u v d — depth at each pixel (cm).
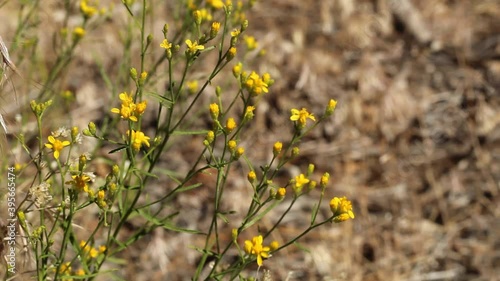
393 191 570
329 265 515
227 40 579
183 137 570
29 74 398
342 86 624
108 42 599
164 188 543
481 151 594
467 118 618
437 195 570
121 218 311
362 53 654
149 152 284
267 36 641
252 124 589
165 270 500
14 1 564
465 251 541
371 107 611
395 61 656
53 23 561
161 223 303
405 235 545
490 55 667
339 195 563
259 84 283
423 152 596
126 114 273
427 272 529
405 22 684
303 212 548
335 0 683
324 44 660
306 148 585
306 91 612
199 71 571
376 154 589
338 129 599
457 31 686
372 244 537
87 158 276
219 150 568
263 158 575
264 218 531
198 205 538
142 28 301
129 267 492
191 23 372
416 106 620
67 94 412
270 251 290
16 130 416
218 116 299
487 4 720
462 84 641
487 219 560
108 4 621
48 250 293
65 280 312
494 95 635
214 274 300
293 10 686
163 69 555
